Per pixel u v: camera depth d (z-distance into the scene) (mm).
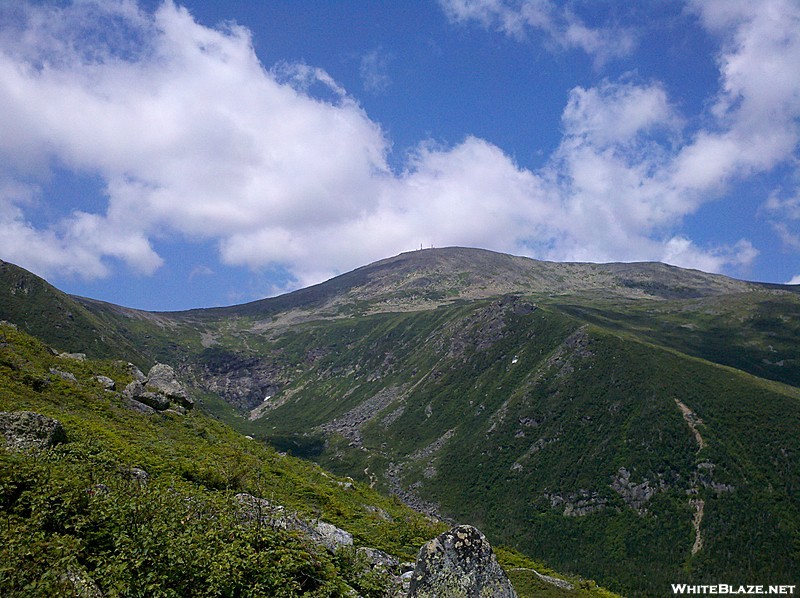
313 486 34875
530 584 40188
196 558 13883
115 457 21953
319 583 15531
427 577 14320
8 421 21016
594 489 179125
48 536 13844
